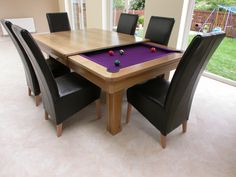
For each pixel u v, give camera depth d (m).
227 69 3.37
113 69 1.55
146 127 2.02
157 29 2.60
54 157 1.63
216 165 1.58
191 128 2.03
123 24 3.24
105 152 1.69
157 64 1.69
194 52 1.22
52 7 6.15
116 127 1.89
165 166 1.57
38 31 6.09
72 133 1.91
